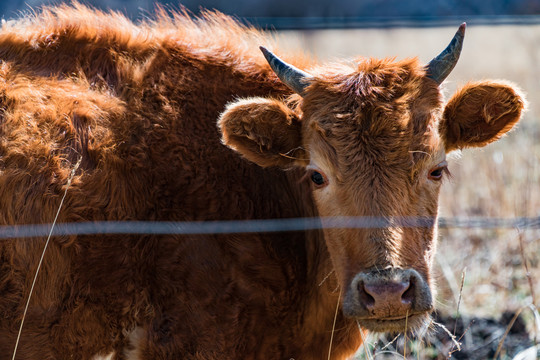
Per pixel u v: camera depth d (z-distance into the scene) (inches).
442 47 595.8
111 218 179.2
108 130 183.3
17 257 172.7
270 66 193.0
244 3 530.6
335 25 426.0
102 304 178.7
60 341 177.9
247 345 188.9
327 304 196.5
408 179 168.6
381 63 183.3
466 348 245.0
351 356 209.5
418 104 176.2
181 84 196.5
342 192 170.2
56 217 166.6
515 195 317.1
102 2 403.2
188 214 185.6
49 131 178.1
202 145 192.1
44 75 188.7
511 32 631.2
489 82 179.6
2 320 174.4
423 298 160.1
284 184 201.6
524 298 266.4
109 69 194.2
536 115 437.7
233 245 186.9
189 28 218.1
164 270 181.5
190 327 182.9
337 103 176.6
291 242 198.1
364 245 162.7
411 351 235.5
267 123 181.6
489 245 302.0
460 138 189.2
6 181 172.4
